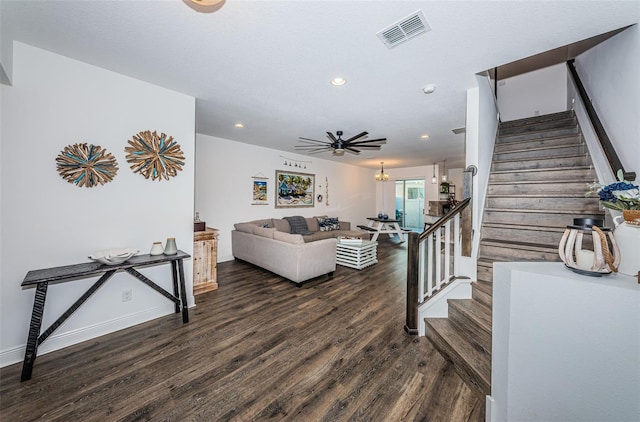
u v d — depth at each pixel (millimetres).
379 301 3230
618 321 1026
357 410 1548
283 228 5949
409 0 1442
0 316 1898
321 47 1939
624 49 2041
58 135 2107
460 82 2529
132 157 2512
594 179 2633
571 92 4039
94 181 2295
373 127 4148
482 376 1614
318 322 2672
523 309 1240
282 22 1651
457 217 2594
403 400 1633
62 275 1912
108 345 2203
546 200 2768
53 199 2105
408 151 6125
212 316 2787
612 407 1052
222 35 1804
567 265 1251
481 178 2820
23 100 1951
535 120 4152
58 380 1764
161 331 2453
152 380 1782
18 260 1966
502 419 1359
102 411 1515
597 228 1180
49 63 2049
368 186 9328
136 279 2598
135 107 2516
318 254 3982
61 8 1539
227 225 5223
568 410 1145
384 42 1862
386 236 8703
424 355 2111
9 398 1600
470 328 2141
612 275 1151
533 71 5355
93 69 2264
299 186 6750
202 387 1724
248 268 4695
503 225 2766
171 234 2826
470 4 1470
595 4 1453
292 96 2904
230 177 5234
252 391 1691
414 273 2408
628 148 1981
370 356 2092
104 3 1499
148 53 2053
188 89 2742
